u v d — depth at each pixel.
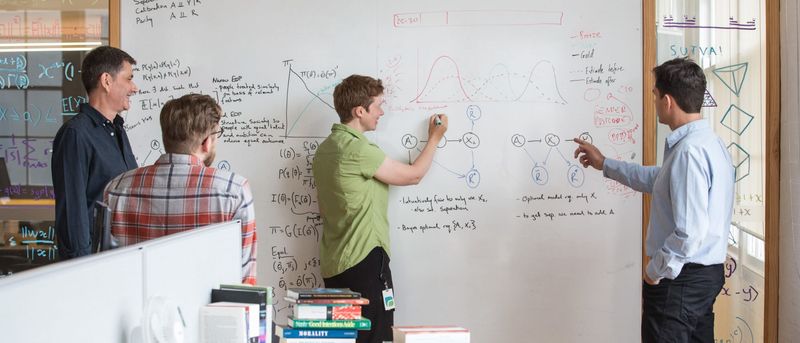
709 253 2.55
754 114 3.29
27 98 3.43
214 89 3.39
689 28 3.32
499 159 3.36
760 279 3.31
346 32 3.37
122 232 2.06
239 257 2.03
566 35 3.35
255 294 1.67
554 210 3.37
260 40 3.39
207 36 3.39
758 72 3.29
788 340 3.10
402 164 3.16
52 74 3.43
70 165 2.43
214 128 2.12
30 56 3.43
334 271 3.12
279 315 3.39
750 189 3.30
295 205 3.39
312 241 3.39
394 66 3.36
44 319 1.01
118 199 2.06
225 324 1.54
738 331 3.32
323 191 3.15
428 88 3.36
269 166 3.40
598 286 3.38
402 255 3.38
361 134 3.11
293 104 3.38
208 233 1.76
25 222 3.42
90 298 1.15
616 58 3.34
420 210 3.37
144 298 1.38
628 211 3.36
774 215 3.20
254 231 2.10
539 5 3.35
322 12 3.37
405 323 3.38
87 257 1.17
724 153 2.60
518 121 3.36
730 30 3.30
